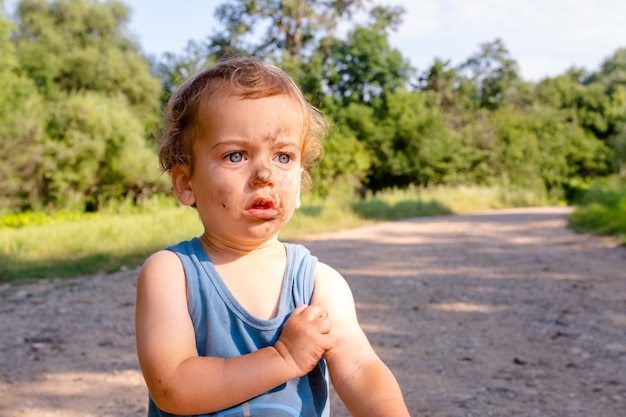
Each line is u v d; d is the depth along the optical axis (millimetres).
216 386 1363
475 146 45156
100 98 28719
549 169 50625
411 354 5539
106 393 4672
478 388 4672
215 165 1446
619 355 5434
